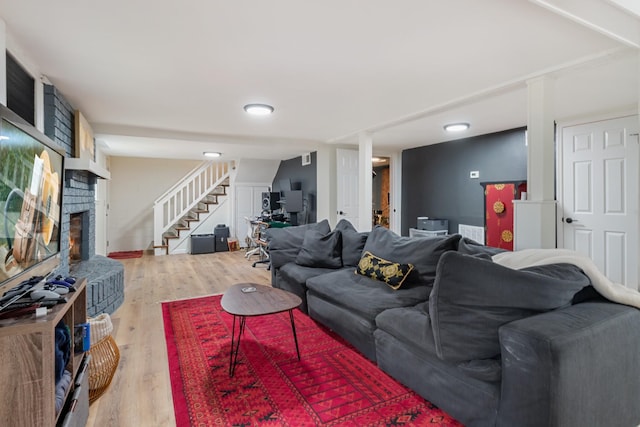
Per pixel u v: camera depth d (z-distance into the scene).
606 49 2.21
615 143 3.69
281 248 3.91
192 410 1.80
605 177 3.77
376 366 2.25
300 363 2.30
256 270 5.42
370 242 3.24
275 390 1.98
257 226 6.84
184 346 2.58
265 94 3.14
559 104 3.48
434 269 2.57
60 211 2.00
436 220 5.48
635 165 3.54
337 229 3.80
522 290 1.53
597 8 1.57
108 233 7.21
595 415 1.41
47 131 2.75
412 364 1.92
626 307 1.63
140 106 3.48
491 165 4.90
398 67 2.52
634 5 1.58
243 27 1.93
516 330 1.39
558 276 1.60
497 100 3.27
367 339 2.33
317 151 5.95
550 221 2.54
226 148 5.98
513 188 4.36
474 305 1.56
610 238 3.74
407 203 6.51
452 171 5.53
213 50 2.22
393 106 3.56
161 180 7.74
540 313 1.55
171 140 4.95
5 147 1.26
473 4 1.71
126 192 7.44
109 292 3.28
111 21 1.86
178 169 7.88
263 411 1.79
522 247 2.62
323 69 2.55
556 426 1.29
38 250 1.65
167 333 2.83
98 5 1.70
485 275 1.55
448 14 1.80
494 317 1.55
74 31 1.96
